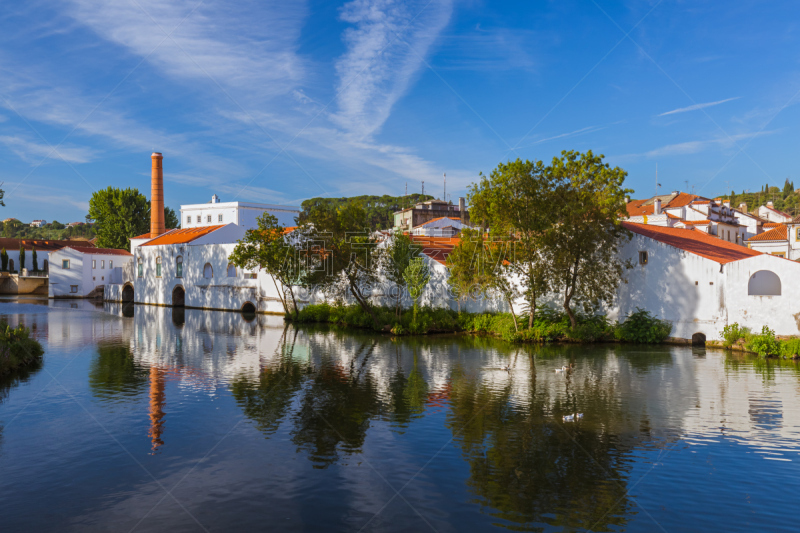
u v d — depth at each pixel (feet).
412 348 108.37
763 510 36.55
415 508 36.68
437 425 54.80
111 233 371.15
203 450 47.39
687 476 42.16
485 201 118.11
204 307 217.97
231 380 75.66
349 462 44.80
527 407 61.67
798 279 99.35
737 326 105.60
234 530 33.47
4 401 63.36
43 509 36.17
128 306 230.48
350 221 152.87
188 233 246.06
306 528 33.76
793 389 70.49
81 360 91.76
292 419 56.65
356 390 69.92
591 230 111.04
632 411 59.98
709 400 64.69
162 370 82.89
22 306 219.61
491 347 110.22
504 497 38.40
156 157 268.82
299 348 107.76
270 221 170.19
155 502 37.29
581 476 42.11
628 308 119.85
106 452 46.70
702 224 215.51
